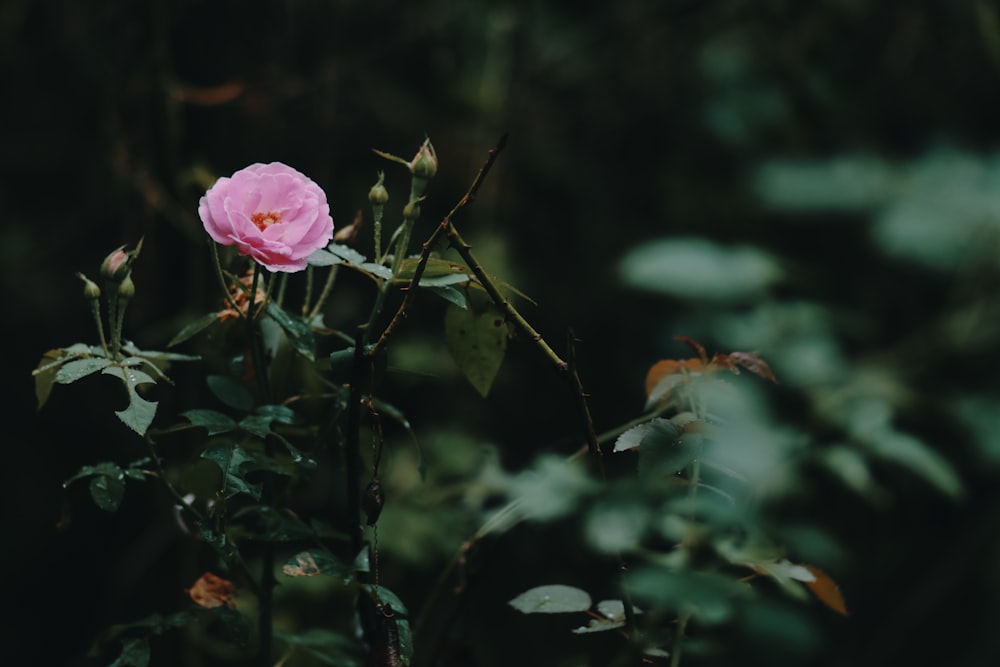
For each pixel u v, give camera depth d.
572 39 2.57
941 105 2.52
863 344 2.47
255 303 1.12
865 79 2.53
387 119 2.29
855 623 2.35
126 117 1.54
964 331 2.27
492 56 2.43
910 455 1.42
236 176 1.05
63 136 2.37
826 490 2.22
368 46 2.27
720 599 1.05
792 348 1.83
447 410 2.15
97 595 2.43
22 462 2.47
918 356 2.29
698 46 2.58
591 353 2.36
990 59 2.46
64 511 1.11
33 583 2.47
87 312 2.42
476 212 2.34
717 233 2.49
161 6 1.51
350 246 1.18
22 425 2.47
